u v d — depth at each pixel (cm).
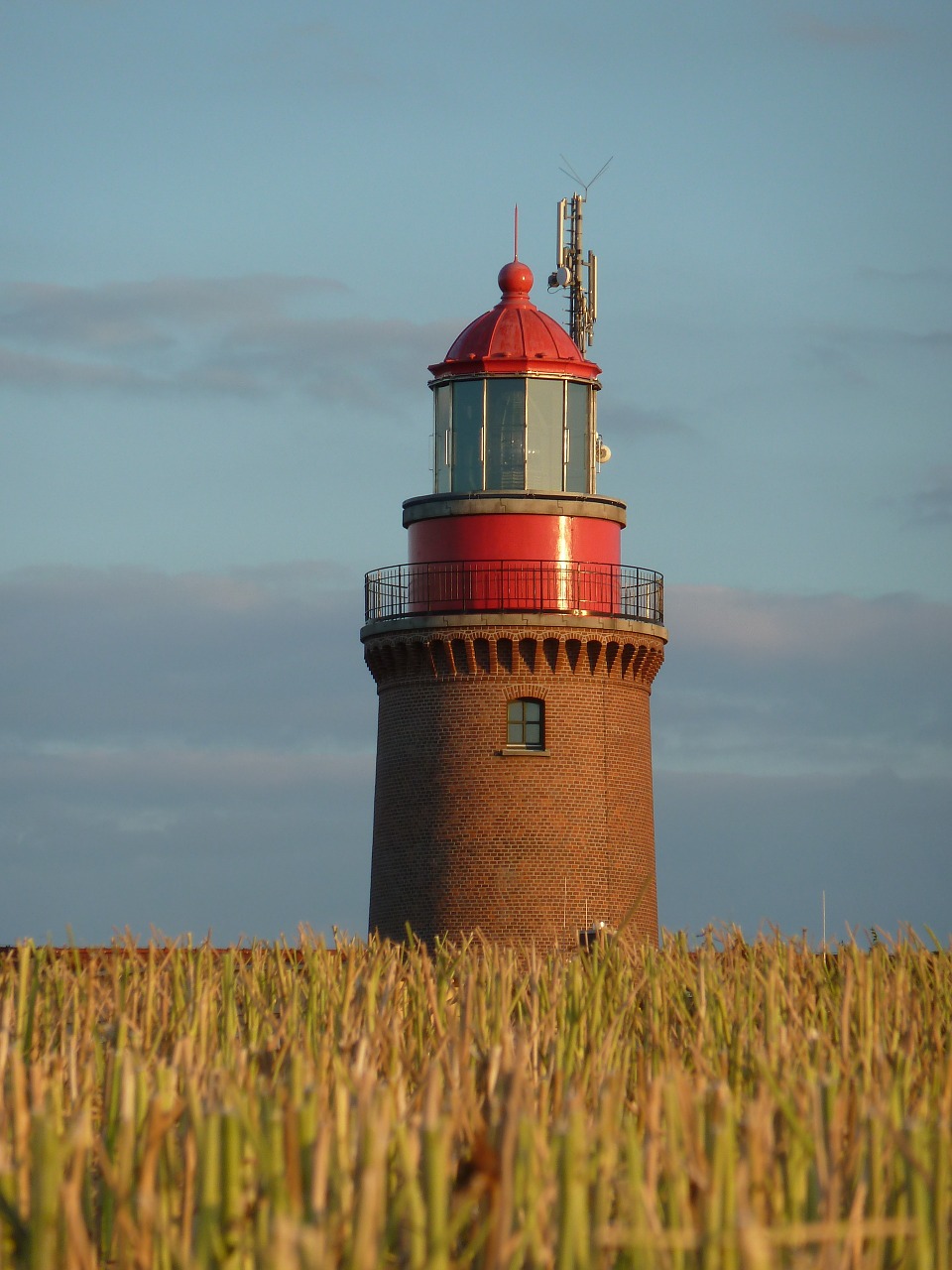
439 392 16712
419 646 16000
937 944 8406
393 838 16138
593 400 16662
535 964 7562
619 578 16425
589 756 15862
